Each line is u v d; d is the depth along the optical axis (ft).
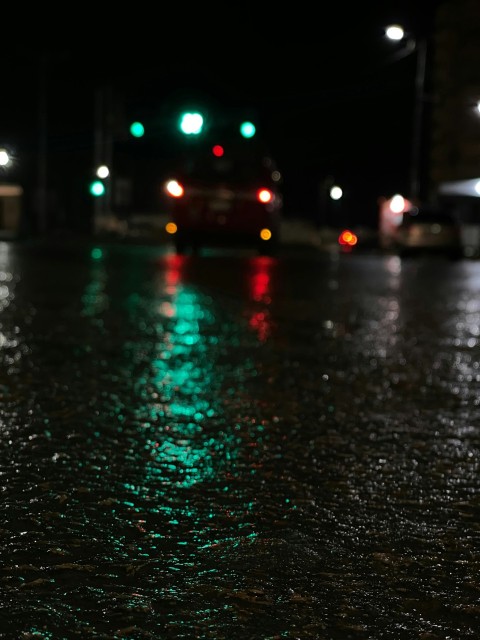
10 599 8.00
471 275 65.36
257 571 8.89
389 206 118.01
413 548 9.69
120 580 8.54
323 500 11.42
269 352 24.43
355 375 21.16
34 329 27.53
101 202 155.94
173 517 10.56
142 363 21.94
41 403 16.90
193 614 7.82
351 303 39.81
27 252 83.25
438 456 13.80
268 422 15.99
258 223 76.43
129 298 38.50
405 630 7.62
